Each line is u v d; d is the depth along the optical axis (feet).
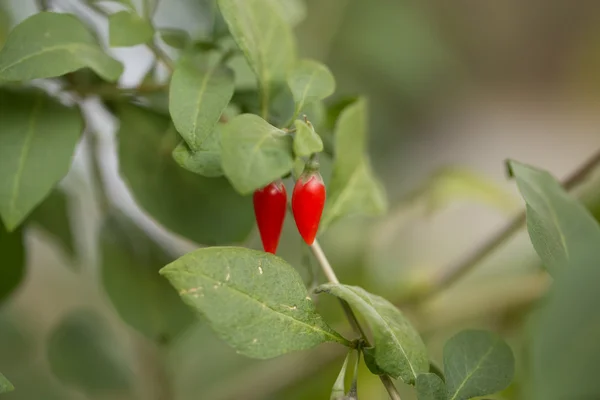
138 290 1.41
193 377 1.81
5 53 1.21
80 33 1.25
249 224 1.37
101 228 1.43
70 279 2.15
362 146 1.37
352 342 1.19
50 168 1.26
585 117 3.11
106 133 1.60
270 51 1.29
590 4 3.24
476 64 3.16
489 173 2.74
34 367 1.84
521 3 3.10
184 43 1.33
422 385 1.17
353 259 1.79
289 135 1.16
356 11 2.52
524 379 1.23
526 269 1.67
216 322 1.13
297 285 1.17
